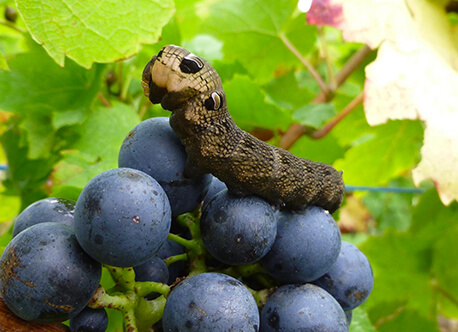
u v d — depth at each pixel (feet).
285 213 0.52
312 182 0.51
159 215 0.45
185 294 0.46
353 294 0.54
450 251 0.93
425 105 0.64
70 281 0.44
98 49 0.56
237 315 0.45
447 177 0.63
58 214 0.50
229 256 0.48
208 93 0.48
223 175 0.49
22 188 0.76
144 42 0.57
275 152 0.50
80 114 0.71
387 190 0.91
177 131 0.48
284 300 0.50
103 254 0.44
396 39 0.65
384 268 0.96
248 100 0.77
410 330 0.96
